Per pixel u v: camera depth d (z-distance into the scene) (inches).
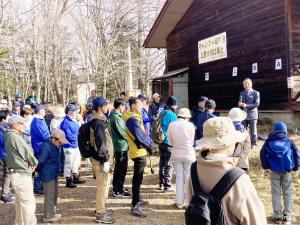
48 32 1111.6
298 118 522.0
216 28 690.2
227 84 663.1
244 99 420.8
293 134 490.0
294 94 511.2
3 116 297.4
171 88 792.3
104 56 1290.6
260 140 471.2
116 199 294.7
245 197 92.7
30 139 333.7
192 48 780.0
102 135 234.5
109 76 1375.5
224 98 673.0
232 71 645.9
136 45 1539.1
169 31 873.5
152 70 1555.1
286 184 237.9
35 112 305.6
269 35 550.9
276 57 537.6
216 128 101.4
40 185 317.4
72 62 1477.6
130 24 1502.2
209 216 91.7
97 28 1325.0
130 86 1148.5
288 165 229.8
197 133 286.8
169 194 304.8
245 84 420.5
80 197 304.5
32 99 439.5
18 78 1384.1
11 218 259.9
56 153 247.9
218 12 681.0
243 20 612.4
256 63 582.2
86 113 430.0
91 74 1302.9
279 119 540.7
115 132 293.7
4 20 896.9
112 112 299.9
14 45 1143.0
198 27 752.3
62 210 271.4
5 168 297.6
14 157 216.7
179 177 268.5
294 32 511.2
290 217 237.9
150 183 339.6
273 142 234.5
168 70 896.3
